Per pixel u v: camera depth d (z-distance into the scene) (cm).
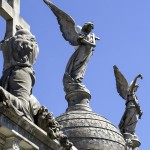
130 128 2333
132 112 2345
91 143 2022
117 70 2444
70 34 2264
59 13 2278
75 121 2075
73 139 2023
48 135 1428
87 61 2230
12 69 1451
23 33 1489
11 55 1464
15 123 1345
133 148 2281
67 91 2200
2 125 1307
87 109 2161
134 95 2378
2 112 1313
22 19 1616
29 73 1453
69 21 2266
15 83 1423
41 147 1417
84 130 2045
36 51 1487
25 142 1362
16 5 1606
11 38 1483
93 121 2086
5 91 1341
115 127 2147
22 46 1463
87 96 2194
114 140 2070
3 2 1556
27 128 1371
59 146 1470
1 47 1504
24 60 1456
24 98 1406
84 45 2223
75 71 2212
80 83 2200
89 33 2236
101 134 2053
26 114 1384
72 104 2178
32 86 1465
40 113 1435
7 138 1336
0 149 1333
